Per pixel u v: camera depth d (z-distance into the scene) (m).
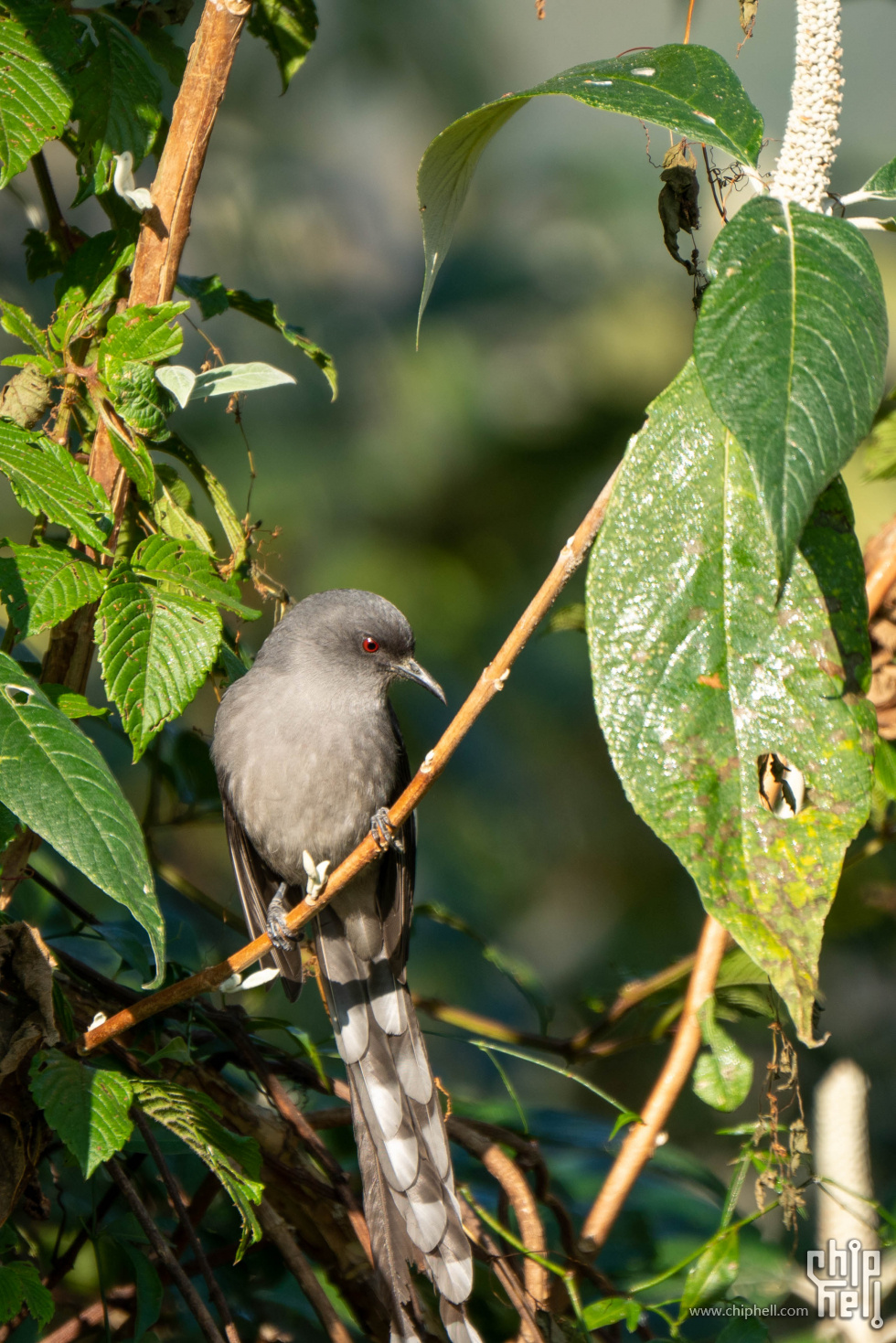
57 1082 4.82
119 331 5.74
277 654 8.24
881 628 6.78
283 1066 6.99
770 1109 5.88
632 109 4.24
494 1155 6.60
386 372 16.98
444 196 5.01
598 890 15.04
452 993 12.87
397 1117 6.68
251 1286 7.00
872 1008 10.55
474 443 16.86
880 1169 9.95
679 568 4.54
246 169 16.53
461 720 4.80
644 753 4.42
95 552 6.07
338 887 5.30
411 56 16.67
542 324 17.83
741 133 4.24
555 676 15.66
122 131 6.20
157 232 5.96
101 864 4.29
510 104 4.60
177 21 6.80
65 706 5.38
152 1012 5.20
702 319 3.82
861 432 3.71
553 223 18.52
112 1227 6.07
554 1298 6.44
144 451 5.79
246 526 6.80
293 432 16.27
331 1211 6.47
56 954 6.29
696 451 4.60
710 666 4.49
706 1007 6.21
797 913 4.30
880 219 4.45
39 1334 6.59
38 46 5.77
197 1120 5.23
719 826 4.38
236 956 5.16
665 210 4.94
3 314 5.93
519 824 14.92
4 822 4.98
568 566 4.63
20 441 5.49
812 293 3.88
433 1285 6.07
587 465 17.16
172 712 5.20
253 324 16.22
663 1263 7.25
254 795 7.86
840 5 4.47
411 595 15.91
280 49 7.23
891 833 7.66
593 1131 7.73
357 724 8.05
